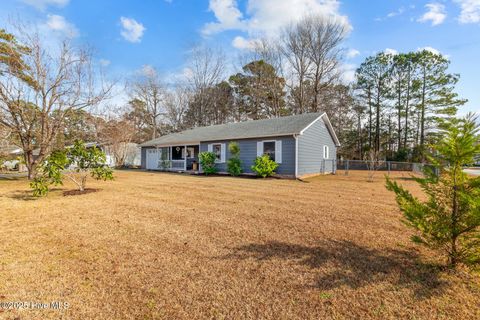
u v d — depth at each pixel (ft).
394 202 23.61
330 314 7.59
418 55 89.86
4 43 39.19
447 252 10.36
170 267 10.63
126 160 94.38
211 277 9.80
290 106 102.12
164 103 115.75
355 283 9.30
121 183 39.14
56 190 31.99
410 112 93.76
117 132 75.77
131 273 10.12
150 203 23.24
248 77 108.47
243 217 18.29
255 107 107.76
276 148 49.39
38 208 21.30
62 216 18.71
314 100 89.76
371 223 16.66
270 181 42.42
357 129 108.06
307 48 88.79
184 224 16.63
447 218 9.80
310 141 53.11
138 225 16.44
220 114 117.08
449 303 8.10
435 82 87.76
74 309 7.86
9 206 22.07
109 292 8.80
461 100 84.99
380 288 8.96
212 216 18.58
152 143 73.41
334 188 33.53
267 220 17.47
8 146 44.65
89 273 10.11
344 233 14.70
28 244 13.15
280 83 101.04
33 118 44.09
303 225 16.28
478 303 8.09
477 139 9.36
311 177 50.24
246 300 8.31
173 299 8.39
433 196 10.30
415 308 7.86
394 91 97.19
